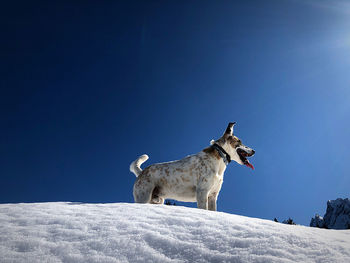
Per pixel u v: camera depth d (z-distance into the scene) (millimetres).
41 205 1309
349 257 725
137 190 2045
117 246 826
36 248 808
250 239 844
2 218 1050
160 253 793
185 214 1133
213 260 746
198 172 1939
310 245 804
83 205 1325
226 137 2051
